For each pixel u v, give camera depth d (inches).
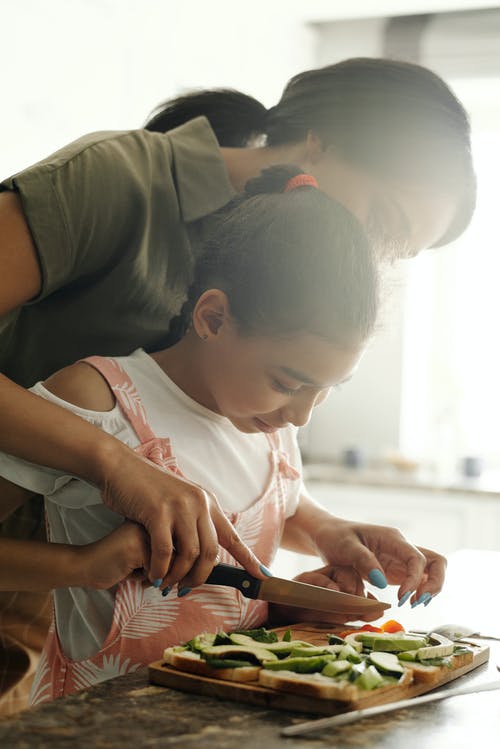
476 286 144.7
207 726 27.4
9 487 38.5
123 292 45.1
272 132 49.1
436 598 49.1
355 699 28.8
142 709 28.8
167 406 41.4
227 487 42.8
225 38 118.9
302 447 140.9
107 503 33.9
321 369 36.0
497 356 143.6
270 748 25.7
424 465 140.9
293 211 37.2
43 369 46.7
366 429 141.4
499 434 143.2
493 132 138.6
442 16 129.7
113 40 97.6
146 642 37.8
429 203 45.4
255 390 37.4
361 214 45.6
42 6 86.7
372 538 45.1
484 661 36.4
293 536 48.1
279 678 29.6
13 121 84.4
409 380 141.3
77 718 27.7
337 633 40.1
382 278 41.1
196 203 46.3
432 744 26.6
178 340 44.3
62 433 33.7
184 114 53.2
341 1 125.0
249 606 41.9
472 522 117.3
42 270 39.6
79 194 40.7
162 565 32.4
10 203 39.3
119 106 99.7
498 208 142.7
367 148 44.1
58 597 39.2
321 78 47.1
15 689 49.1
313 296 35.1
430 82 45.6
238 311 37.1
